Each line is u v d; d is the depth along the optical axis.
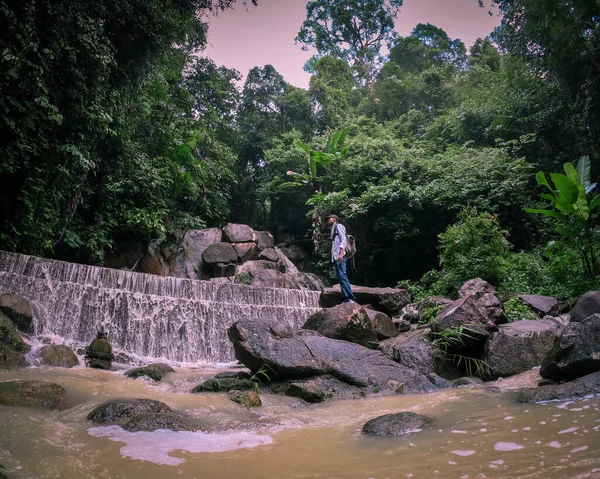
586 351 4.39
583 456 2.46
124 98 12.84
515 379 5.49
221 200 22.95
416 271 19.67
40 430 3.30
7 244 10.03
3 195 10.21
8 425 3.33
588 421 3.12
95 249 13.73
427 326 7.38
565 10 15.83
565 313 9.05
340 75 34.88
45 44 9.73
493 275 12.39
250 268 17.34
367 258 20.22
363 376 5.57
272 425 3.75
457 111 23.64
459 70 34.06
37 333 8.22
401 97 31.44
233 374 6.24
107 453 2.89
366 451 2.99
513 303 9.29
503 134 21.39
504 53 23.62
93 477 2.51
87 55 10.48
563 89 18.02
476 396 4.68
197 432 3.44
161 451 2.97
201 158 20.98
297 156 24.44
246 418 4.11
